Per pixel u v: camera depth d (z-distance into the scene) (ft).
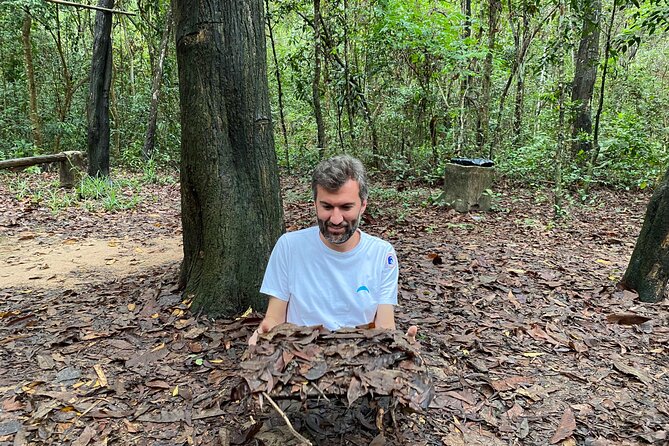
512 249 16.92
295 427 7.18
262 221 10.92
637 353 9.90
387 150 33.83
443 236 18.80
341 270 6.68
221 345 9.55
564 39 21.70
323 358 5.75
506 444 7.18
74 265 15.69
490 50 27.84
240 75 10.49
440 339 10.07
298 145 37.73
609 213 23.43
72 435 7.15
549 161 31.01
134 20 43.60
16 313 11.45
